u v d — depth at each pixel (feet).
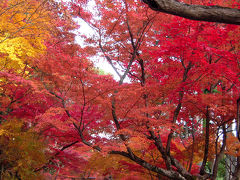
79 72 19.22
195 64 19.02
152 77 27.07
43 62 20.80
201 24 14.60
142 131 20.49
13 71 24.71
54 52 22.98
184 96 21.16
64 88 22.52
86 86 20.52
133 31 24.43
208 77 18.19
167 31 16.55
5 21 22.50
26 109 27.45
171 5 5.78
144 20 22.91
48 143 26.99
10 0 22.27
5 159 22.44
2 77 23.45
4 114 30.35
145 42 25.11
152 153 24.00
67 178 28.27
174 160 20.92
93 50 25.27
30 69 27.17
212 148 24.99
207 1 18.10
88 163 26.20
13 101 27.55
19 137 23.07
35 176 24.34
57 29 24.57
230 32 14.01
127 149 20.66
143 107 20.90
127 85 20.31
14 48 21.06
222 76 17.21
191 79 19.69
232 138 25.25
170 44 15.53
